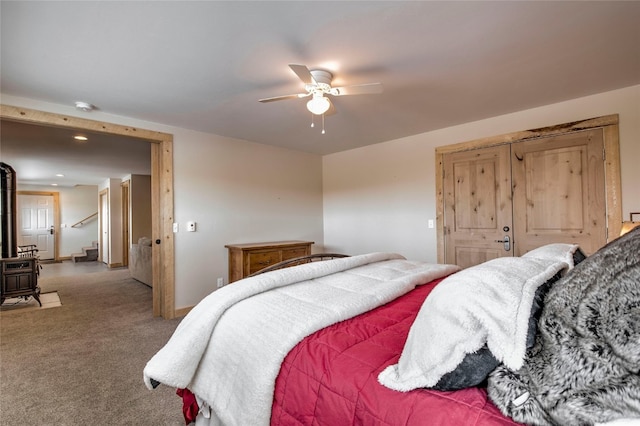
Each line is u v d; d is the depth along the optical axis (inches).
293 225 199.3
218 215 163.2
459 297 34.9
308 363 43.8
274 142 181.3
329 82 94.6
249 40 77.4
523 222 130.8
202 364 57.2
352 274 80.0
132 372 92.8
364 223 191.9
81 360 100.7
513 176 133.3
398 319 55.7
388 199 178.9
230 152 169.2
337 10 66.8
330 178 214.2
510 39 78.8
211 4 64.0
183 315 147.6
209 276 158.6
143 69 91.0
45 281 231.5
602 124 112.7
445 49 83.0
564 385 26.9
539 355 29.8
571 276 31.5
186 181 151.6
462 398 33.1
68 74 93.6
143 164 239.9
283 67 91.0
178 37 75.5
